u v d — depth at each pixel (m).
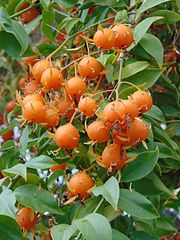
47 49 0.51
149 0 0.42
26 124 0.41
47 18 0.50
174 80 0.54
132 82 0.41
